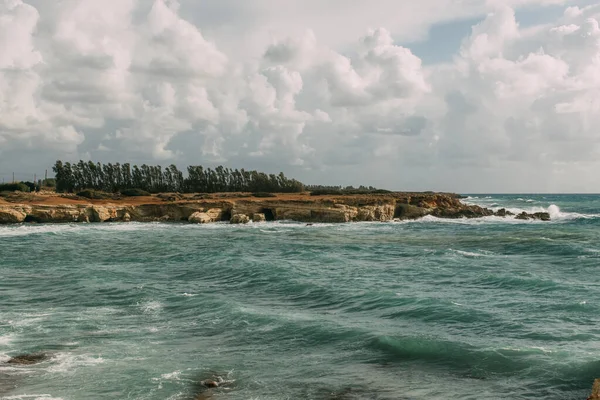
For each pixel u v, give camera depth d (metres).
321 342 16.94
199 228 68.38
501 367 14.28
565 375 13.48
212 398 12.53
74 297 24.05
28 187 106.12
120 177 131.12
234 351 16.12
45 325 19.08
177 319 20.03
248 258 37.16
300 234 59.72
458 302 22.67
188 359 15.36
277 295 25.00
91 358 15.41
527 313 20.39
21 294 24.75
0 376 13.91
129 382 13.52
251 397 12.58
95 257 38.97
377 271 32.19
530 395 12.41
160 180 133.62
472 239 51.81
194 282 28.36
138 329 18.62
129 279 29.00
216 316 20.36
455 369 14.30
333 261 36.97
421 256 39.47
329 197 93.38
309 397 12.55
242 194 111.06
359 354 15.70
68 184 124.06
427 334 17.59
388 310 21.30
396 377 13.81
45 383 13.43
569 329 17.98
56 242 49.66
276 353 15.92
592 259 36.06
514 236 54.38
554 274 30.06
